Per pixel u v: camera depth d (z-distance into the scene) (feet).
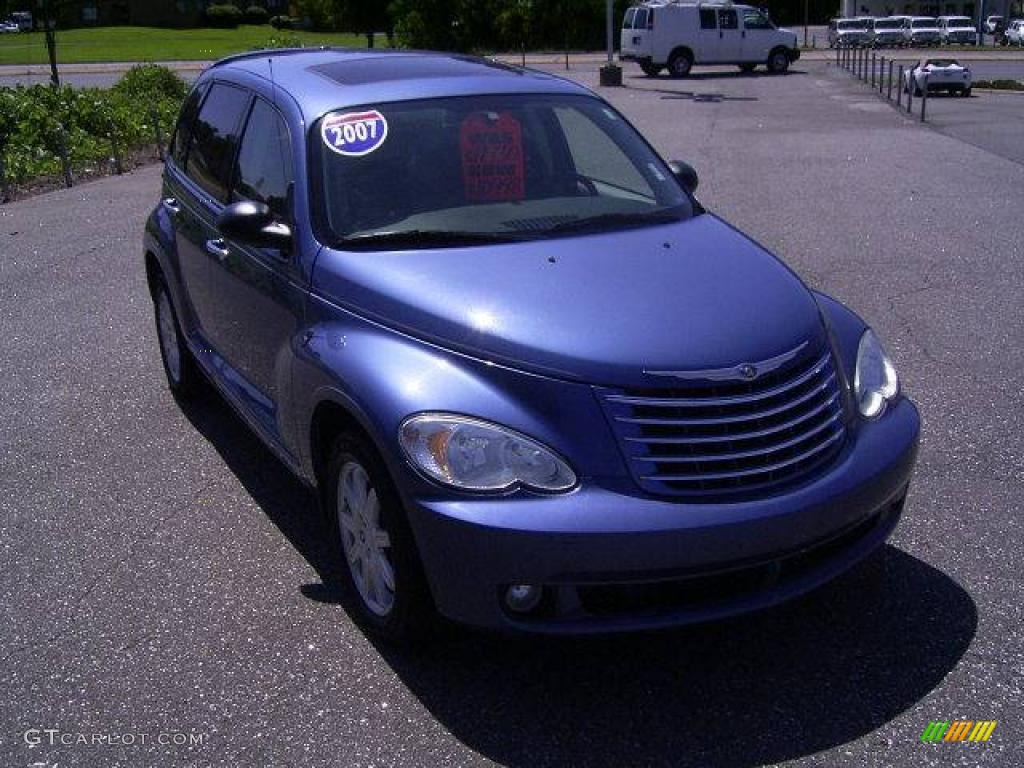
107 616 14.34
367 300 13.50
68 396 22.72
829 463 12.67
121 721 12.21
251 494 17.88
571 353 12.01
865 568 14.98
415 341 12.81
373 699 12.46
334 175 15.17
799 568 12.50
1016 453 18.65
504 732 11.85
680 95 100.53
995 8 279.08
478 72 17.56
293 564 15.53
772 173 50.47
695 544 11.48
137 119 71.41
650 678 12.75
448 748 11.61
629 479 11.72
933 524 16.19
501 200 15.30
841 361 13.67
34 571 15.58
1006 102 95.14
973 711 12.00
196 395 21.85
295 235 14.94
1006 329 25.66
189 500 17.71
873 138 64.39
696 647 13.33
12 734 12.03
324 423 14.03
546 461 11.69
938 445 19.04
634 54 129.90
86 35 253.24
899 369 23.00
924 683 12.50
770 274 14.05
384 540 12.98
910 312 27.22
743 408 12.09
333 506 13.97
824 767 11.19
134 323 28.09
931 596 14.26
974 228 37.17
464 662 13.12
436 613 12.66
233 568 15.48
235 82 18.95
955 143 61.46
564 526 11.34
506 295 12.92
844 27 219.82
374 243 14.43
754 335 12.55
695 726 11.88
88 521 17.07
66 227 42.09
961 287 29.53
